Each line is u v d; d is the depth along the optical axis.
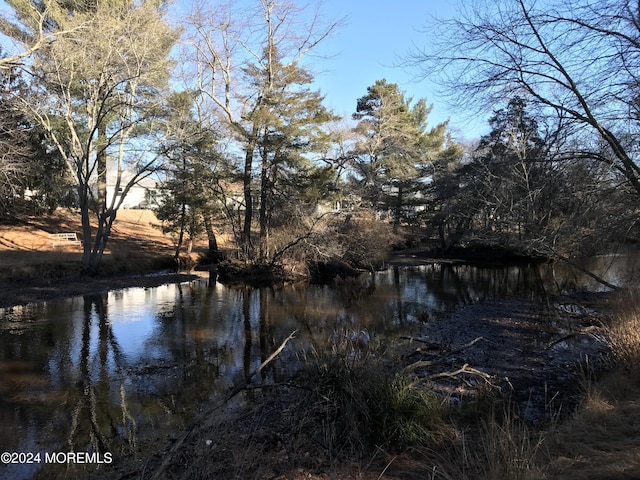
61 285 20.34
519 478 3.76
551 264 31.69
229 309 16.25
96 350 10.86
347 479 4.30
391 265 32.72
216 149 26.25
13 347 11.08
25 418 6.97
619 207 10.93
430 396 5.75
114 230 37.16
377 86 38.91
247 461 4.66
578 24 8.38
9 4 19.34
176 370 9.33
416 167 43.44
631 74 8.45
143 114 22.30
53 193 26.11
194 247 36.16
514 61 9.18
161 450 5.36
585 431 4.95
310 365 6.09
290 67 26.09
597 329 11.02
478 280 24.42
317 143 25.55
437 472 4.19
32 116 21.12
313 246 23.56
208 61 27.45
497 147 15.13
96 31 19.62
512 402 6.69
